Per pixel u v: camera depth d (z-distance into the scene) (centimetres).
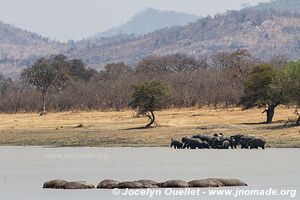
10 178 16188
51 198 12194
